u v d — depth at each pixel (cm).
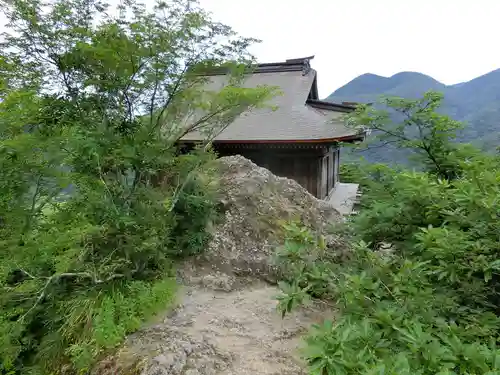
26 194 542
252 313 541
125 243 573
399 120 572
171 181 732
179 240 702
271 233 742
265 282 659
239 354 429
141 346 436
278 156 1284
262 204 786
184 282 638
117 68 598
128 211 585
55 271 555
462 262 317
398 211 439
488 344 267
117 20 592
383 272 340
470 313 312
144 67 611
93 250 560
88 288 532
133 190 608
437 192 384
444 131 532
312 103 1588
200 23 607
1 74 590
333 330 257
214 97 651
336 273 393
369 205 536
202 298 589
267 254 700
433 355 210
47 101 598
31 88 597
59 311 518
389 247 488
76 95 629
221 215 766
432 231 324
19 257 511
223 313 538
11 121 531
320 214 862
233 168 882
